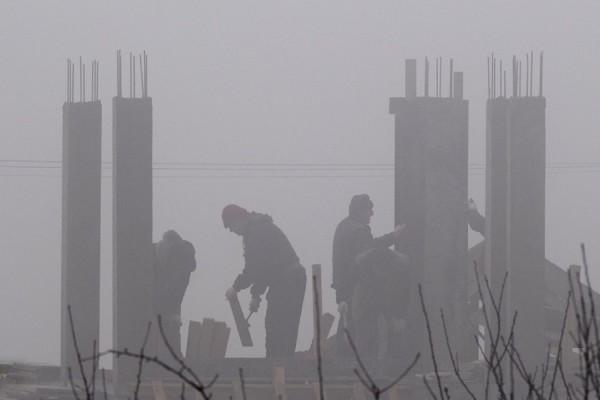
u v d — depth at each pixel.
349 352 51.19
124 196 47.81
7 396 48.16
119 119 47.84
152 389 45.62
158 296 49.69
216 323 50.16
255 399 45.88
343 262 50.50
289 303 51.56
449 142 51.88
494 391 45.25
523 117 47.47
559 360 15.65
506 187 48.19
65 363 50.62
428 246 51.41
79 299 50.72
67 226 50.75
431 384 46.28
